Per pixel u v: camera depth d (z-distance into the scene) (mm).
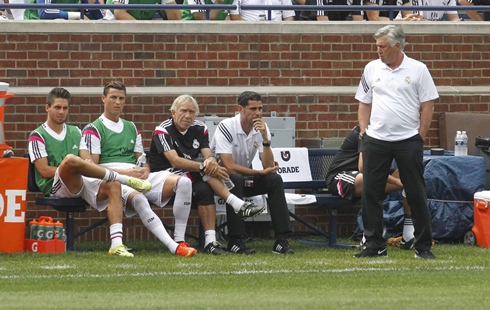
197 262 29000
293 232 40875
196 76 40844
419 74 29766
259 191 33562
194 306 19172
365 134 30297
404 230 35094
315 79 41812
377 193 30484
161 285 23312
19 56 39594
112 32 40156
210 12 43469
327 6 41938
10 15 47375
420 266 28078
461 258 30516
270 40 41406
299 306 19156
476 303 19781
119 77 40250
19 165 32000
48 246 32094
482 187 36969
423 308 18922
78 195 32812
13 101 39375
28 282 24047
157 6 40312
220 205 35531
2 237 31922
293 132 40062
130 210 32969
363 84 30891
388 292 21859
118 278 24844
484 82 43406
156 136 33844
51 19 43125
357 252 33062
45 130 34156
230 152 33875
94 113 39875
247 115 33844
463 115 41906
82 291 22109
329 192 35781
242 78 41188
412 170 29734
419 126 30031
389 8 42656
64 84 39938
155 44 40500
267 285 23375
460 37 43125
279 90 41312
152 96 40156
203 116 39969
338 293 21688
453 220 36688
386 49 29641
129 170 33312
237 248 32500
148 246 35906
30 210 39375
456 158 37062
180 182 32781
